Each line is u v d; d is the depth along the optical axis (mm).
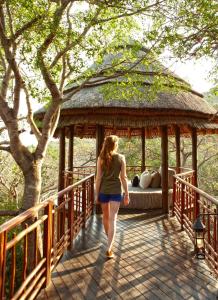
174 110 7375
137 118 7402
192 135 8602
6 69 6230
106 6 4742
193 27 4926
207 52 5133
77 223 5426
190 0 4688
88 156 24266
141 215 7188
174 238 5254
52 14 4859
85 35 4953
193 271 3846
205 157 22734
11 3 4641
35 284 3102
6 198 15266
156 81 5957
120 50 5750
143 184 9000
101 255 4426
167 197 7406
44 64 4934
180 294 3240
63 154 8656
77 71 5121
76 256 4391
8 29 6035
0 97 5395
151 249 4684
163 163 7492
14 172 14039
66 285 3457
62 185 8586
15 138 5414
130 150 21797
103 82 7922
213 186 22328
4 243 2252
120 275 3730
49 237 3492
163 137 7559
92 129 11836
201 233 4211
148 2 4766
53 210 3738
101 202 4316
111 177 4223
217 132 9328
